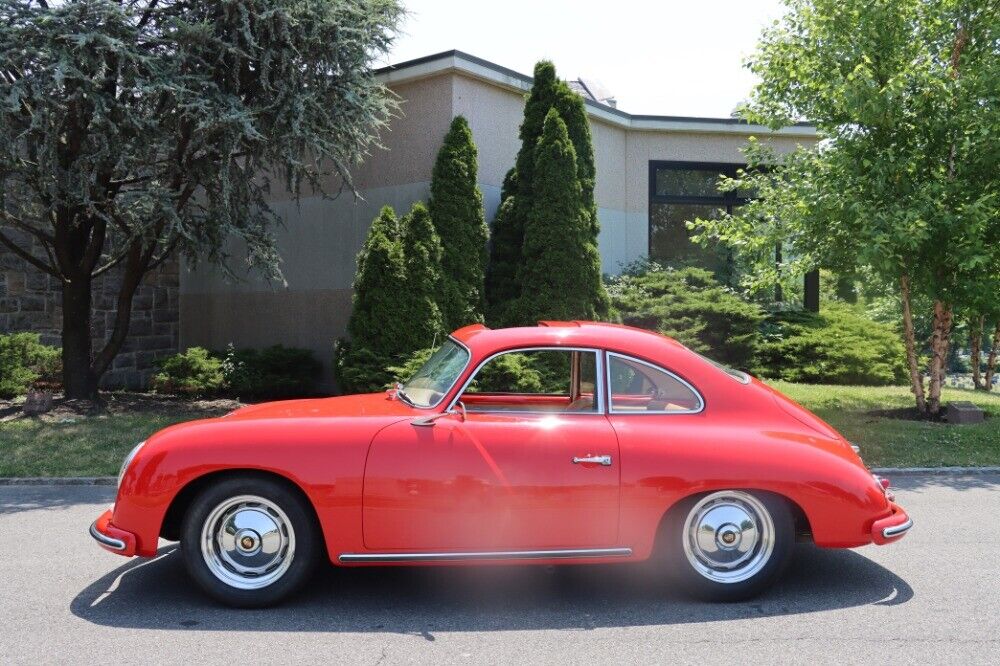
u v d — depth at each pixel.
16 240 13.38
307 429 4.17
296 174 10.70
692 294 14.44
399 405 4.56
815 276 17.55
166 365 12.84
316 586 4.50
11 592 4.37
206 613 4.06
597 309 11.50
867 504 4.23
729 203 17.23
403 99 12.60
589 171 12.16
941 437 9.05
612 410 4.34
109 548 4.11
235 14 9.77
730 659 3.51
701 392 4.39
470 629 3.87
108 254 14.73
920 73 9.13
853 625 3.92
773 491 4.17
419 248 10.95
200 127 9.30
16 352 12.31
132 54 9.02
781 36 10.69
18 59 8.78
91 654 3.53
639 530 4.11
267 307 14.76
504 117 13.45
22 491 7.12
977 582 4.58
